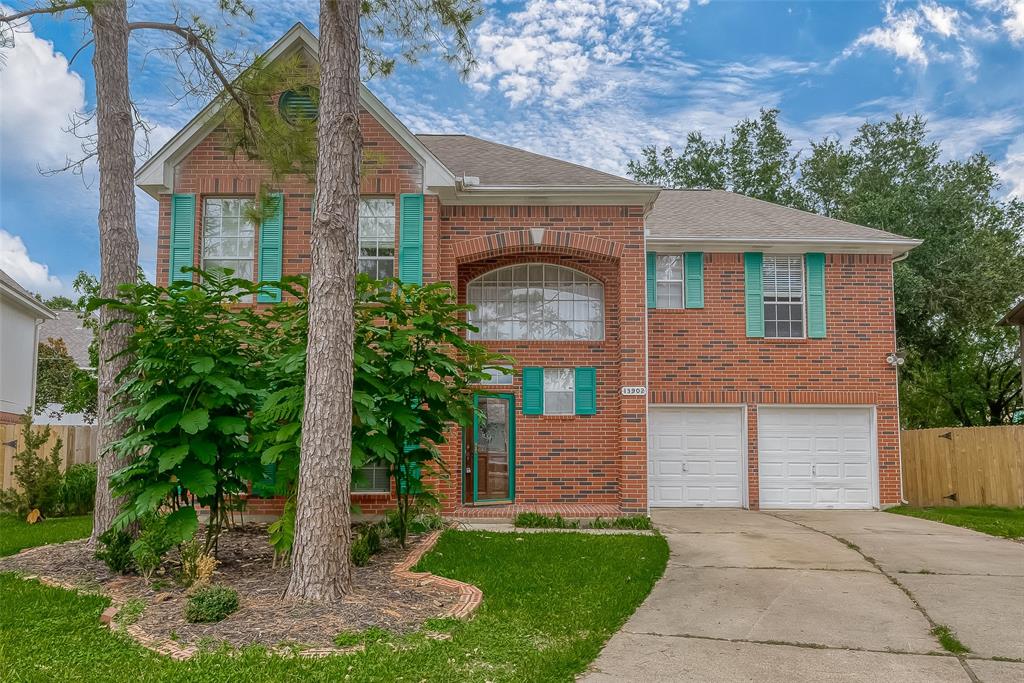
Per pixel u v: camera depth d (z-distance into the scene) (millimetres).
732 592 7898
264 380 8547
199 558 7469
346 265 6895
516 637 5848
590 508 13445
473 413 10672
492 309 14766
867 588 8070
